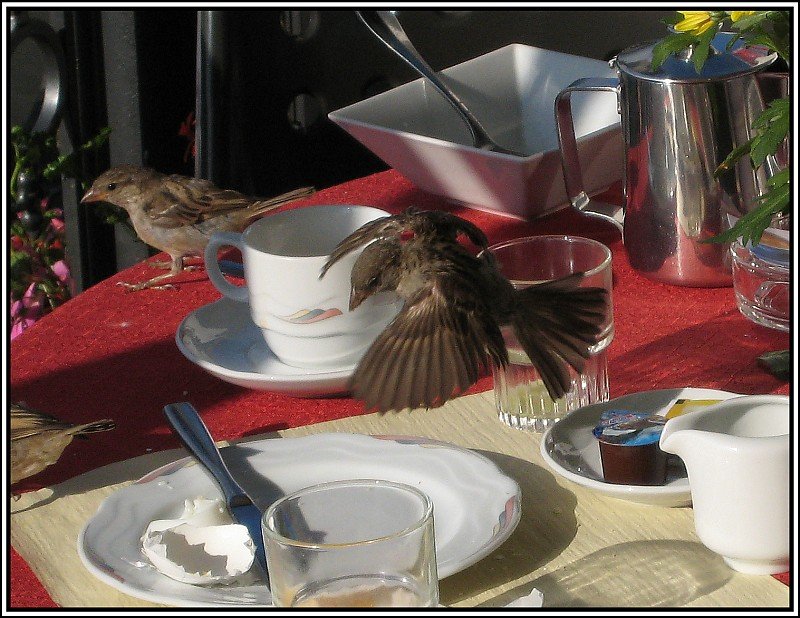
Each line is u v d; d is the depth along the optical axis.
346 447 2.04
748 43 2.17
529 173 2.93
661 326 2.54
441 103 3.55
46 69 4.16
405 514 1.54
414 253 1.74
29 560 1.83
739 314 2.55
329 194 3.44
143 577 1.71
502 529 1.73
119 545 1.79
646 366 2.38
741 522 1.62
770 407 1.75
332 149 4.96
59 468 2.14
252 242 2.41
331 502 1.56
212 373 2.36
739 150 2.35
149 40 4.43
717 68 2.52
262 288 2.33
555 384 1.67
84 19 4.39
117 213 4.41
